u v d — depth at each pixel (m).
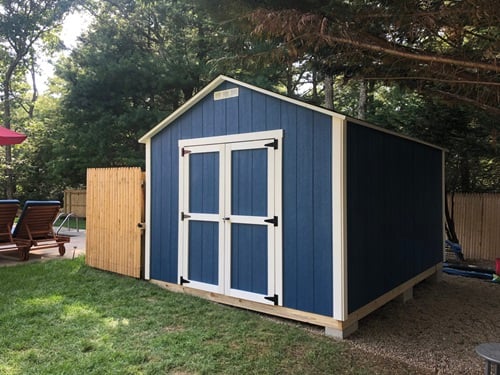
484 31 3.56
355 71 4.25
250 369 2.99
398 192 4.98
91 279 5.62
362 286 4.04
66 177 15.41
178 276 5.12
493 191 10.01
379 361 3.25
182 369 2.97
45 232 7.49
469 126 7.97
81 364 2.98
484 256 8.30
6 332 3.60
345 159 3.78
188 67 13.30
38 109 21.67
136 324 3.88
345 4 3.32
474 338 3.88
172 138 5.29
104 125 12.95
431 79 3.48
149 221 5.55
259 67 3.79
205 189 4.87
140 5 13.16
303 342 3.55
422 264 5.73
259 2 3.22
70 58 14.13
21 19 16.78
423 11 3.13
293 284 4.05
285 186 4.12
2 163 17.58
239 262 4.50
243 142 4.48
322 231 3.84
